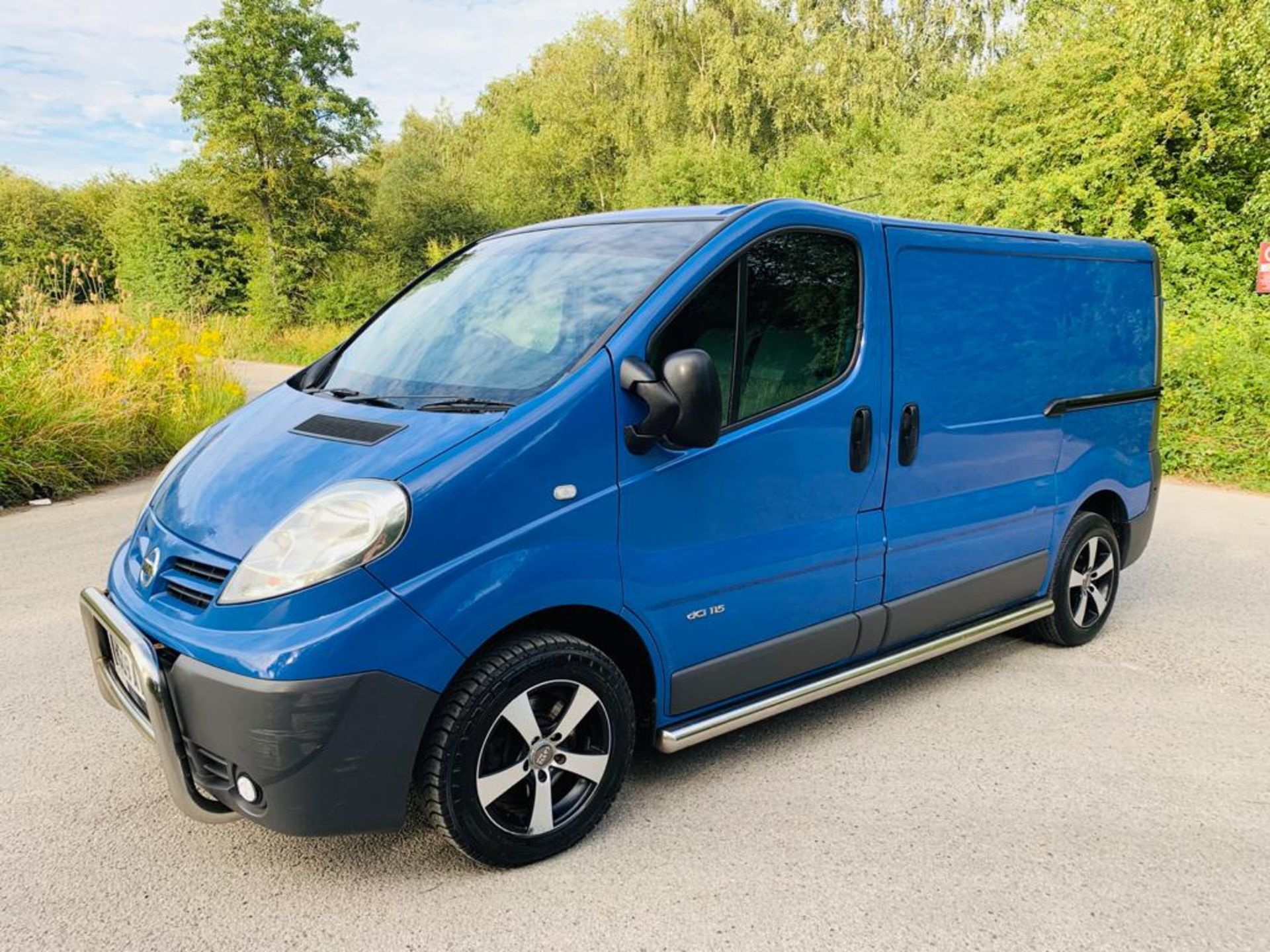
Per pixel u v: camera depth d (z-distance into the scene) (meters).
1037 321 4.20
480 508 2.54
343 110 36.34
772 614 3.23
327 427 2.90
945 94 30.86
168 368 10.48
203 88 35.03
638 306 2.90
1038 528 4.32
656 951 2.42
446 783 2.54
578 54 45.75
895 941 2.46
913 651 3.82
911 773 3.39
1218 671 4.41
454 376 3.06
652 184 33.12
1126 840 2.97
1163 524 7.31
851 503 3.44
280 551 2.45
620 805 3.14
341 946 2.43
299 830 2.41
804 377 3.26
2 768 3.36
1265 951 2.45
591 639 3.01
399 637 2.40
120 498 8.00
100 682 3.01
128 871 2.76
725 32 33.31
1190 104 14.89
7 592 5.33
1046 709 3.97
